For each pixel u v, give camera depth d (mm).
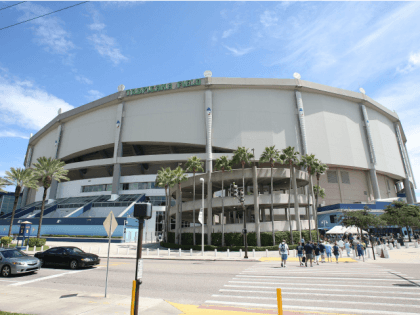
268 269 17859
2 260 14953
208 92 71812
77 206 66250
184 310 8312
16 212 75625
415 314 7746
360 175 80125
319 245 22094
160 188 68625
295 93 74312
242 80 72062
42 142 102688
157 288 11891
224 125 69875
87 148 80625
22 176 43281
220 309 8461
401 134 107438
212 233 40156
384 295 10031
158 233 62406
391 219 43469
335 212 62219
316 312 8125
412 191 101562
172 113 73188
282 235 37438
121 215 56344
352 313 7980
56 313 7840
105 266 19656
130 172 76500
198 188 49750
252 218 57469
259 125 70125
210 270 17578
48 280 13945
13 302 9047
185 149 75750
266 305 8953
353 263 20938
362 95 82250
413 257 24203
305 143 70312
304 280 13406
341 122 78125
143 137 73188
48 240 51625
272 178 40562
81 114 86125
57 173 45156
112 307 8531
